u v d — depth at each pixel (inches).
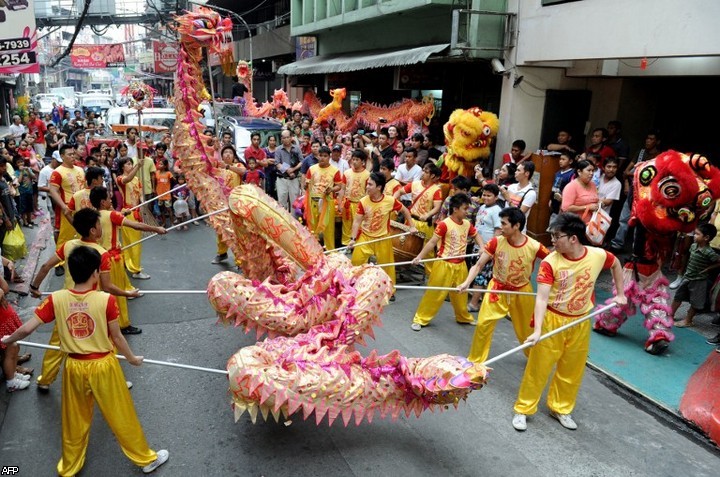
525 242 190.2
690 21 255.4
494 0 364.2
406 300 284.2
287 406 135.5
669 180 201.6
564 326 156.9
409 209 301.3
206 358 213.5
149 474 146.3
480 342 204.1
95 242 173.6
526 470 152.4
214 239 395.9
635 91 389.4
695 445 167.0
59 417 171.2
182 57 246.4
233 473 147.9
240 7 1024.9
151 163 391.2
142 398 183.3
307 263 181.8
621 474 151.9
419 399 152.2
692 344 232.7
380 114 487.5
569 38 320.5
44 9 1087.6
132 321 247.3
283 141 413.7
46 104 1268.5
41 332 232.4
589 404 188.1
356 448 160.2
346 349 154.3
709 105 377.7
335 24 589.3
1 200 293.1
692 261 238.1
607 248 337.1
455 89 489.1
